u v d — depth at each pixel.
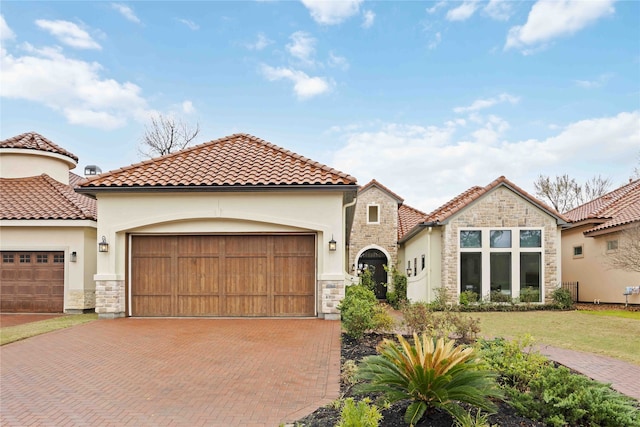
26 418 5.97
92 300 17.38
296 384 7.27
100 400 6.63
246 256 14.23
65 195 18.36
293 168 14.88
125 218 14.12
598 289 21.11
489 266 19.03
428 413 5.36
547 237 19.08
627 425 5.19
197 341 10.50
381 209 28.09
